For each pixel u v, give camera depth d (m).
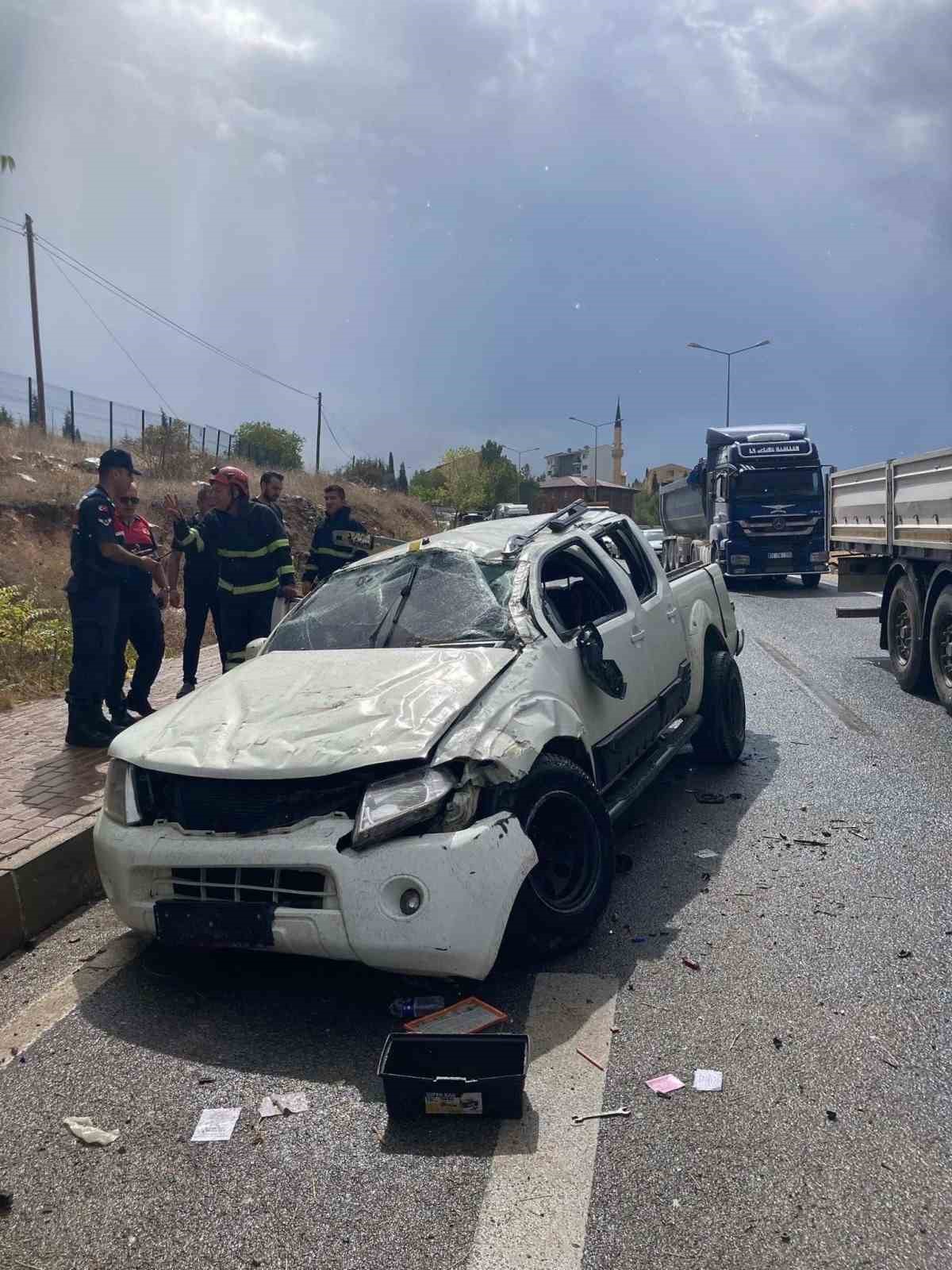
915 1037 3.38
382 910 3.43
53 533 18.50
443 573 5.20
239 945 3.64
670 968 3.96
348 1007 3.78
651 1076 3.21
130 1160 2.91
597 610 5.45
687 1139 2.89
